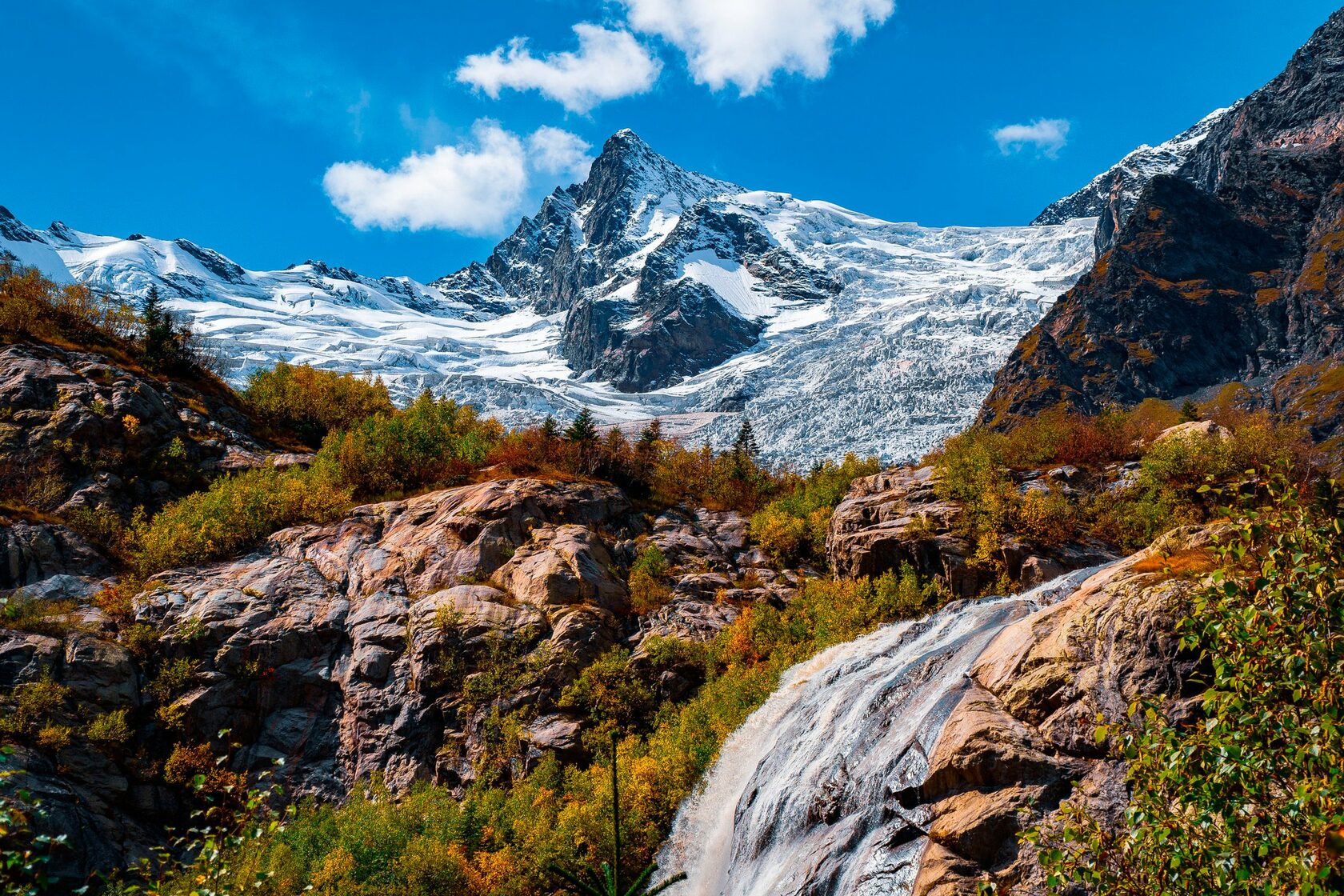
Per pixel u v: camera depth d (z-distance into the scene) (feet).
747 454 256.52
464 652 146.20
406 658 147.84
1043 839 56.49
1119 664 61.98
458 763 137.08
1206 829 37.93
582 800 120.06
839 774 77.66
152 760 133.39
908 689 81.82
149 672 142.20
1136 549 138.82
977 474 151.64
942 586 141.79
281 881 98.53
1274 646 37.76
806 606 154.20
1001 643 75.10
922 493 157.89
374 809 116.47
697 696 142.82
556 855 104.94
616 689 141.08
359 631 152.25
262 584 158.92
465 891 105.70
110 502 175.52
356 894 101.96
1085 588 74.54
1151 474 141.90
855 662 108.27
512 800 121.19
